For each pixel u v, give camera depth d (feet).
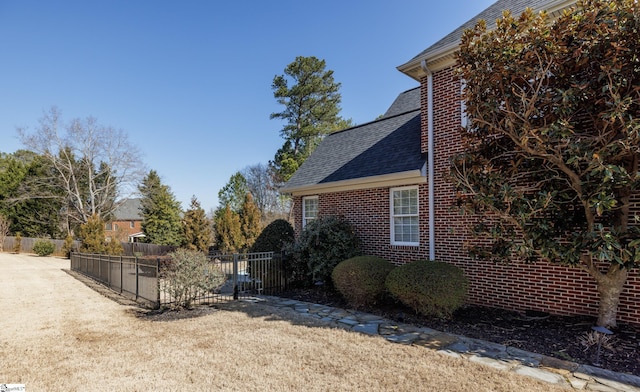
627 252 15.28
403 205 31.78
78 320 22.72
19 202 108.47
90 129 102.42
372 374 13.87
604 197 15.40
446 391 12.39
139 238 115.44
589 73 17.56
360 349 16.72
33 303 28.81
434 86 29.68
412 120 38.24
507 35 18.75
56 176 102.73
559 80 18.11
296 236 40.81
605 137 16.93
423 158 30.45
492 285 25.40
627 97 14.98
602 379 13.26
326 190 38.24
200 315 23.59
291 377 13.64
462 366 14.58
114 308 26.58
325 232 32.27
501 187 18.37
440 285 21.24
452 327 20.49
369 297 24.99
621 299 20.34
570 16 17.12
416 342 17.79
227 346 17.26
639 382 13.03
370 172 33.50
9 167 114.73
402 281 22.41
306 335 18.97
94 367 14.75
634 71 16.34
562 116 17.17
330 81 112.47
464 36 20.08
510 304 24.41
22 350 16.93
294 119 113.70
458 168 21.40
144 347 17.22
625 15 15.89
